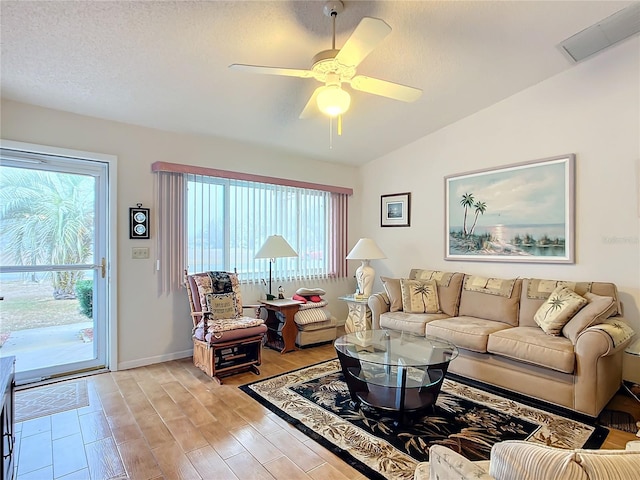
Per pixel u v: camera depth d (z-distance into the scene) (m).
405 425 2.34
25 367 3.06
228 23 2.27
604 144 3.10
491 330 3.01
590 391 2.41
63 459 2.00
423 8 2.30
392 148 4.75
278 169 4.48
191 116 3.42
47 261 3.15
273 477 1.85
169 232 3.63
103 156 3.30
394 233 4.85
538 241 3.47
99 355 3.38
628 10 2.44
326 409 2.57
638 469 0.73
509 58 2.96
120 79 2.76
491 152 3.82
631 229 2.97
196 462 1.97
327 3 2.15
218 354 3.26
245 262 4.19
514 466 0.80
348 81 2.27
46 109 3.05
